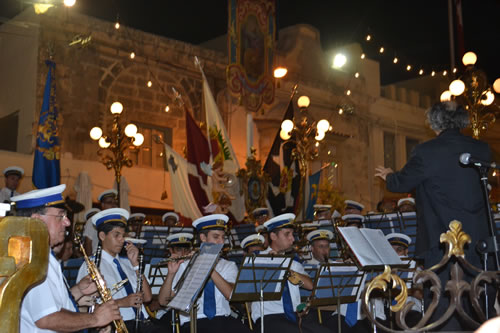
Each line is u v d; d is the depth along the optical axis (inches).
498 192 608.4
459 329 190.1
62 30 669.3
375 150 954.7
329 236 334.3
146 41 734.5
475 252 195.9
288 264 240.8
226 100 801.6
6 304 138.9
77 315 178.5
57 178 483.8
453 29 722.8
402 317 173.8
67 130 658.8
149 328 256.8
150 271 267.6
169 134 756.0
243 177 596.4
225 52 875.4
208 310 265.4
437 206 199.8
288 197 591.8
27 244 145.3
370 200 939.3
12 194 466.0
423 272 175.0
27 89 660.7
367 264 190.1
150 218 713.0
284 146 605.0
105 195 454.9
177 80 764.0
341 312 290.4
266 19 722.2
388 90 1004.6
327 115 892.6
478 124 410.3
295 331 261.4
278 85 625.3
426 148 203.6
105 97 697.0
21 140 660.1
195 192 598.5
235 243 410.3
